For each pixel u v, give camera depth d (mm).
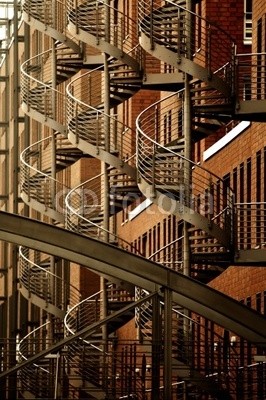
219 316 35531
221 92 42250
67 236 33750
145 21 44750
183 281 33875
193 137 44156
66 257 34625
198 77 42656
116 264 33750
